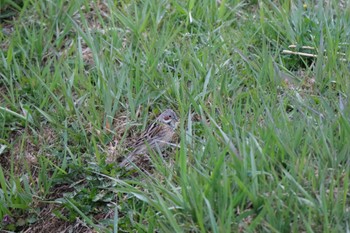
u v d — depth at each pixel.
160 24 11.36
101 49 10.87
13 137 10.36
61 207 9.29
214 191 7.62
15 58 11.28
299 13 10.77
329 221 7.26
